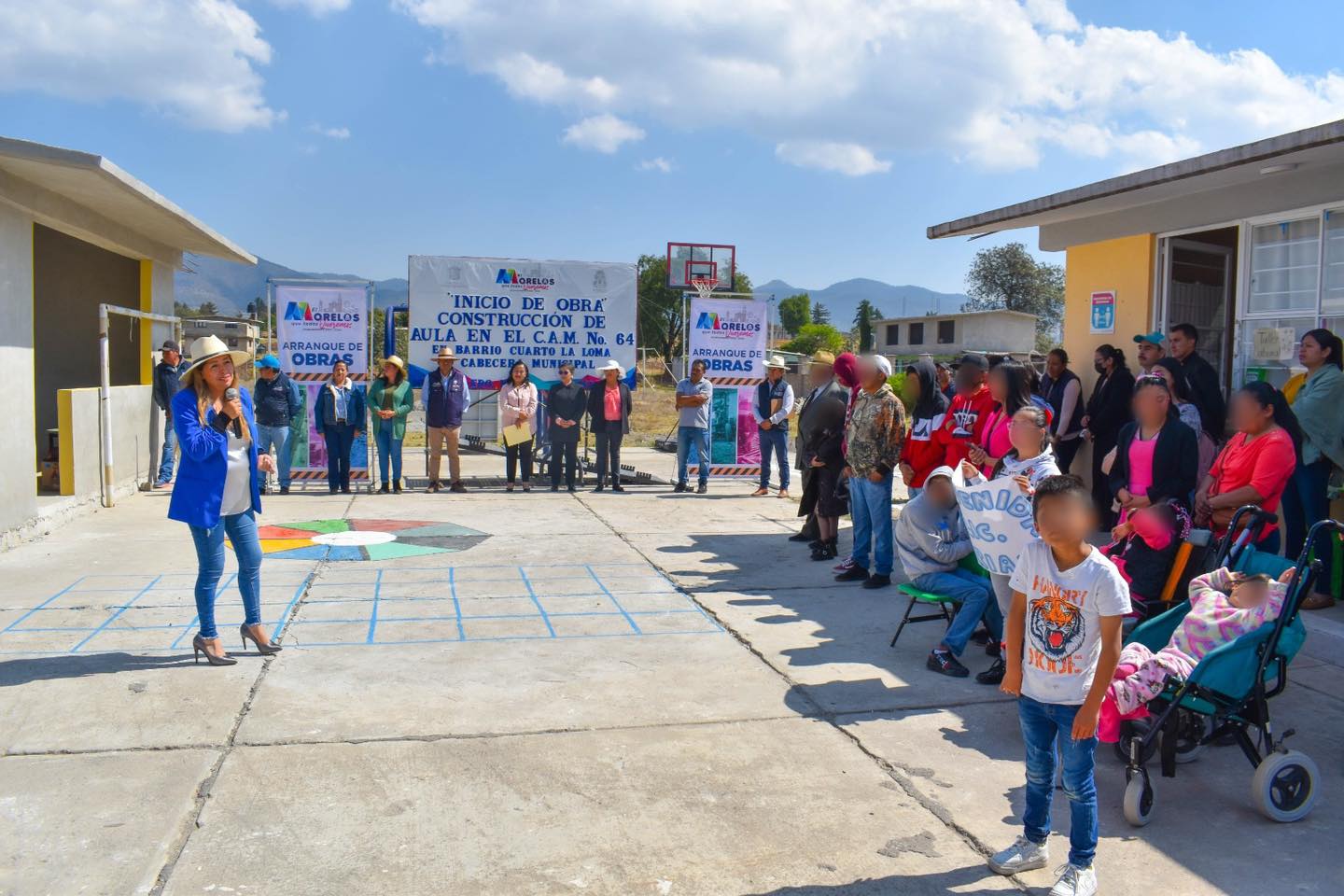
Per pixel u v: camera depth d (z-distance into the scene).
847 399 8.80
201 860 3.61
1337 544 6.66
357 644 6.22
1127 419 9.01
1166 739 4.16
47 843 3.70
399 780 4.29
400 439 12.93
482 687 5.49
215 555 5.65
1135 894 3.56
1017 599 3.69
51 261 13.82
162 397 12.71
